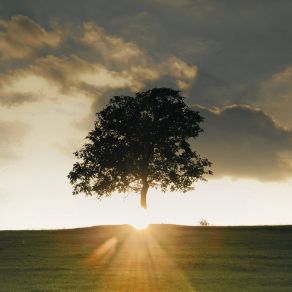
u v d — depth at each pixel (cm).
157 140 8638
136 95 8750
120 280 4281
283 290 3853
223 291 3822
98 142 8612
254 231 7656
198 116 8662
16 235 7512
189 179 8644
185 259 5394
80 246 6400
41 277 4434
